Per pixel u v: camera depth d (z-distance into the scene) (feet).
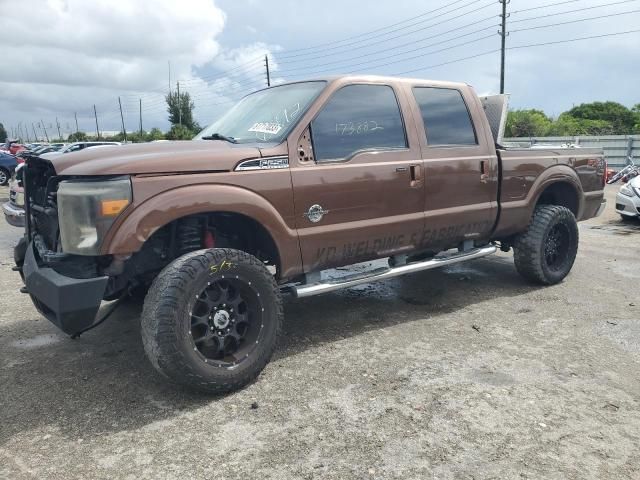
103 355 13.25
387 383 11.34
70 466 8.72
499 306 16.44
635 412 10.05
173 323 10.08
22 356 13.30
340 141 13.16
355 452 8.89
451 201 15.28
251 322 11.42
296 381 11.53
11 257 24.86
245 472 8.45
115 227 10.02
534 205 17.69
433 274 20.49
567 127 128.98
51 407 10.68
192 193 10.66
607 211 38.34
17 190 26.45
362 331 14.49
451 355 12.75
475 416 9.94
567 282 19.02
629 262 22.21
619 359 12.43
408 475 8.27
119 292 12.04
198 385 10.48
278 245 11.97
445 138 15.35
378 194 13.57
